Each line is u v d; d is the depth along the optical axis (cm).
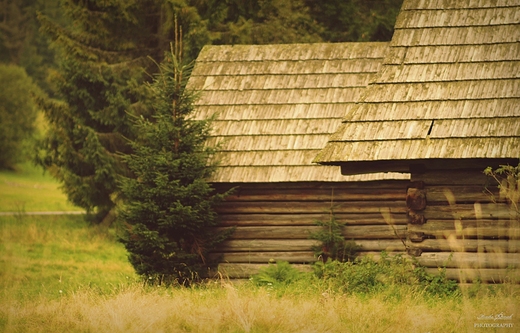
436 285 3362
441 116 3491
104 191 7100
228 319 2502
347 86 4438
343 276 3506
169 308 2666
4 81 12825
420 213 3519
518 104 3453
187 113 4250
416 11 3850
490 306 2580
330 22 7638
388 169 3616
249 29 6850
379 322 2477
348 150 3469
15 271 4378
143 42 6962
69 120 7106
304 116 4331
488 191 3444
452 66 3631
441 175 3519
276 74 4584
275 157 4172
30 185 11888
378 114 3553
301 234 4175
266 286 3725
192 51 6594
